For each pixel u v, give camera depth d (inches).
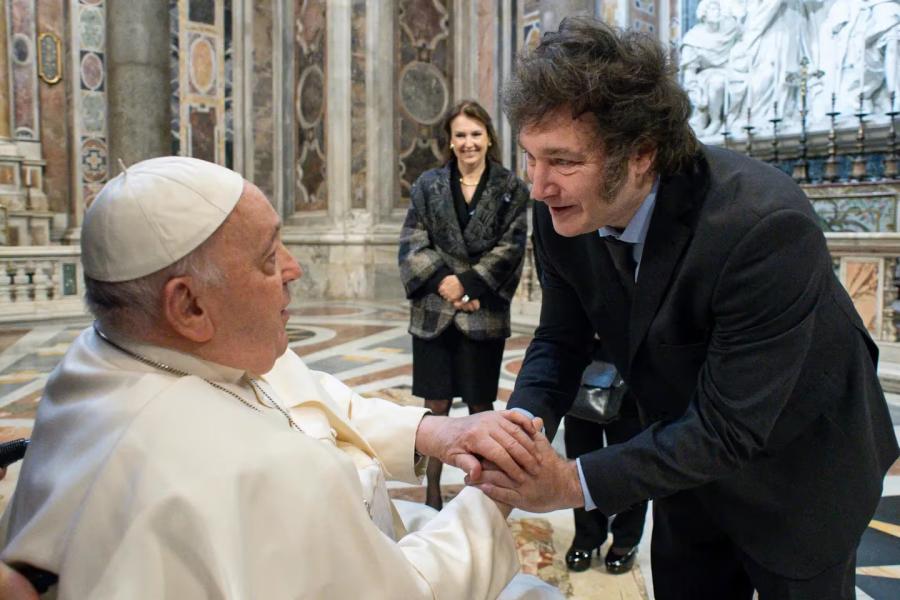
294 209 505.0
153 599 38.2
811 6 339.0
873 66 318.3
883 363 227.6
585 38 50.6
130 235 44.6
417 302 132.5
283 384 68.1
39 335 317.1
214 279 45.7
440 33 491.2
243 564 39.9
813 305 53.1
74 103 444.8
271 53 511.5
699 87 362.6
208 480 40.8
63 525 41.3
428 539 53.4
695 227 54.9
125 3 433.4
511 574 57.7
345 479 45.2
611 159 51.0
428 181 134.5
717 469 55.1
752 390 53.4
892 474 146.5
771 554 62.5
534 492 57.7
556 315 75.5
